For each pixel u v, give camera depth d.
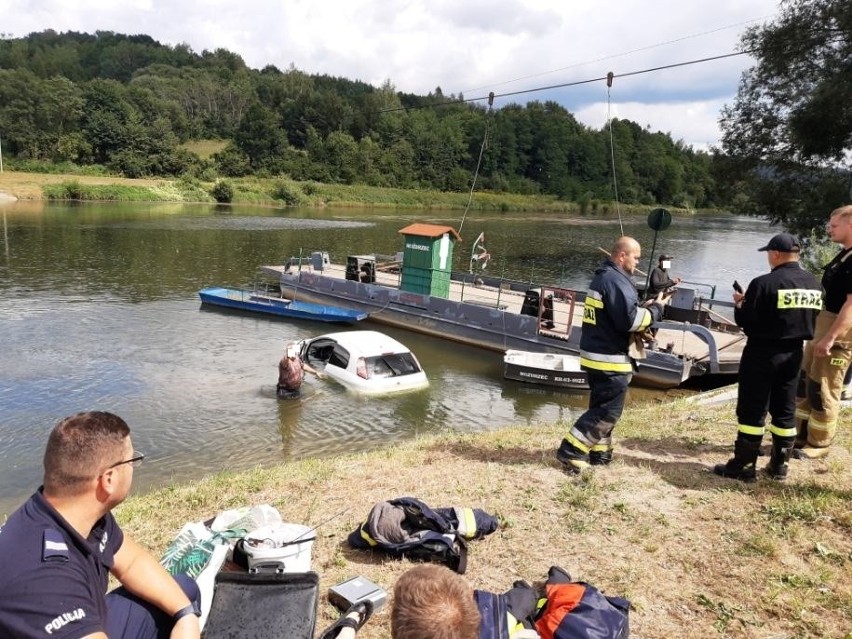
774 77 29.77
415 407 13.09
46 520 2.09
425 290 21.09
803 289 5.06
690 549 4.54
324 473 6.30
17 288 24.56
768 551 4.43
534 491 5.52
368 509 5.26
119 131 99.25
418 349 18.98
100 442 2.13
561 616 3.33
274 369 15.23
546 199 117.62
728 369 15.18
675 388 15.54
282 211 77.31
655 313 5.54
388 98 161.25
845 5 26.20
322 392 13.53
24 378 13.87
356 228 56.09
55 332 18.08
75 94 104.50
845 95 25.34
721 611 3.84
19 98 101.12
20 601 1.95
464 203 107.69
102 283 26.39
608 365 5.66
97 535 2.24
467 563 4.38
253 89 160.38
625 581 4.15
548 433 7.80
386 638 3.57
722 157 32.41
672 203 127.19
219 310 22.16
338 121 137.88
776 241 5.10
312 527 4.94
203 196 86.75
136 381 13.95
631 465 6.08
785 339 5.16
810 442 6.10
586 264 41.25
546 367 15.30
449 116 151.12
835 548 4.45
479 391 14.75
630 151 129.00
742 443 5.53
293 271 27.64
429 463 6.45
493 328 18.88
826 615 3.76
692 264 43.34
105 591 2.30
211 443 10.66
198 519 5.32
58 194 75.19
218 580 3.27
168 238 42.44
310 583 3.26
